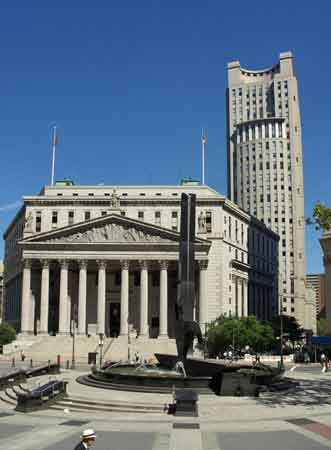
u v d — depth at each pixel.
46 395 36.03
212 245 122.25
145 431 28.78
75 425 30.28
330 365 85.31
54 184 141.25
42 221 127.19
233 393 39.19
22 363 82.06
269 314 161.12
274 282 169.38
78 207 127.19
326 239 111.38
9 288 157.75
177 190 131.38
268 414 33.34
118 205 118.81
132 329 112.38
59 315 111.56
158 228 111.31
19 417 32.78
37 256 112.31
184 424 30.64
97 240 112.06
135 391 40.12
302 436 28.00
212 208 124.38
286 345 147.75
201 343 48.31
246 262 140.88
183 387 40.56
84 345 100.62
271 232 167.12
